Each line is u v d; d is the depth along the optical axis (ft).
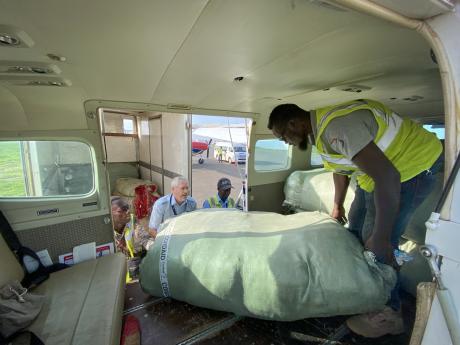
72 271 5.91
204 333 4.66
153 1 2.14
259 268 4.41
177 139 17.11
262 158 10.88
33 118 5.60
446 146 2.01
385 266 4.10
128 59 3.51
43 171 6.27
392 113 3.86
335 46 3.28
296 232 5.01
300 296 4.14
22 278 5.38
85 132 6.36
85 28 2.59
